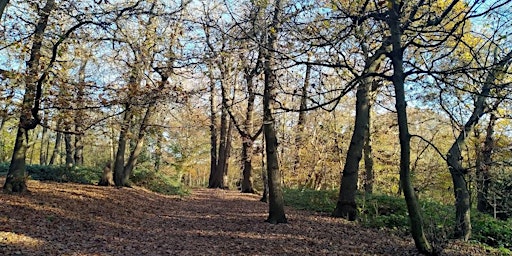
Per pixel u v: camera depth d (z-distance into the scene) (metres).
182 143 31.73
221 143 31.81
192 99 14.52
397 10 7.57
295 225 12.19
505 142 14.87
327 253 8.79
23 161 12.56
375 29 8.73
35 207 10.98
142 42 12.53
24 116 11.15
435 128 16.38
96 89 10.60
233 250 8.96
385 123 22.75
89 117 11.49
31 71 10.52
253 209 17.02
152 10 11.80
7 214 9.77
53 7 11.18
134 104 10.96
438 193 18.97
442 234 8.43
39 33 11.10
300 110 8.09
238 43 9.02
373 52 10.98
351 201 13.82
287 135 25.62
